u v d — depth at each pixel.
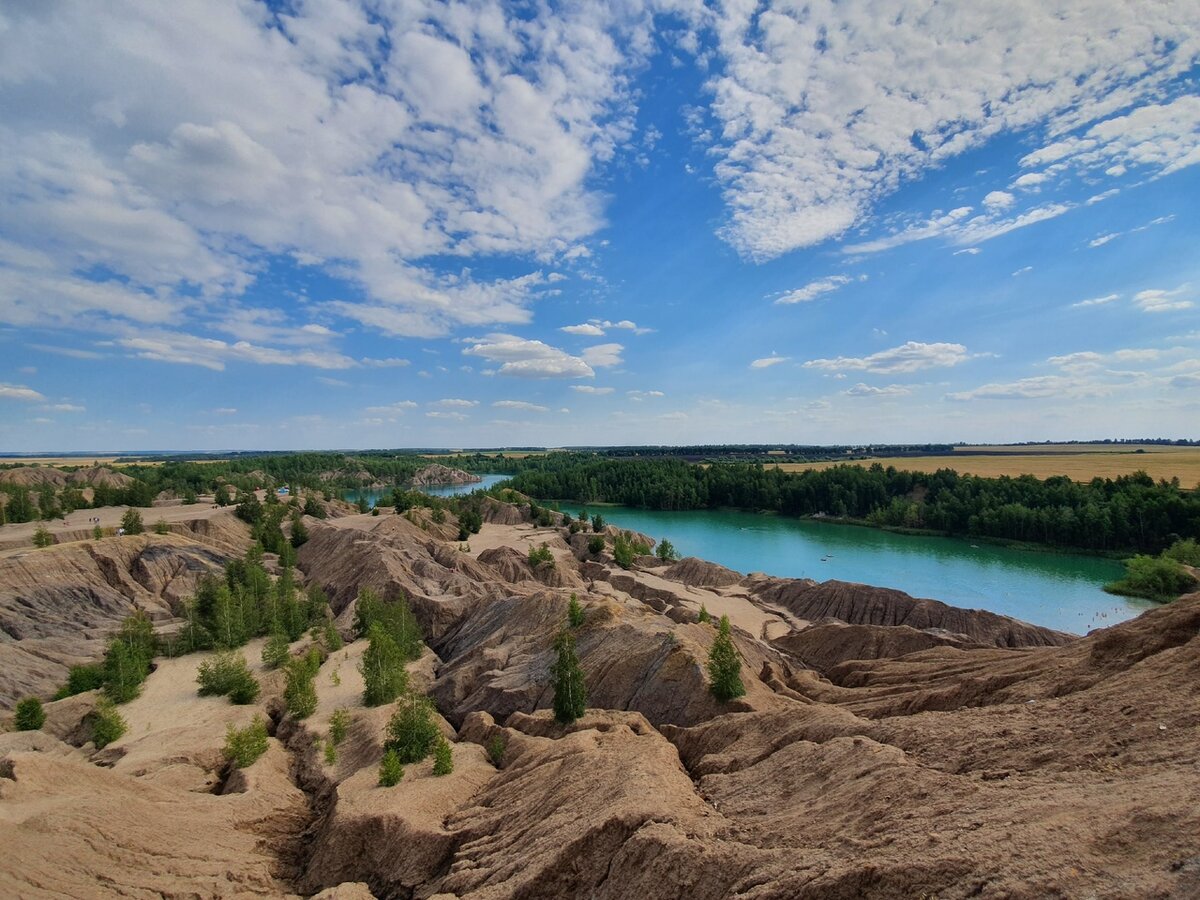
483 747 50.75
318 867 37.22
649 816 29.97
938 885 20.36
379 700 60.75
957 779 27.55
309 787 47.16
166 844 35.94
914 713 45.41
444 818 39.50
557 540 161.88
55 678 70.00
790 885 23.25
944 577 126.56
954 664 54.38
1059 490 171.25
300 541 134.00
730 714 46.31
